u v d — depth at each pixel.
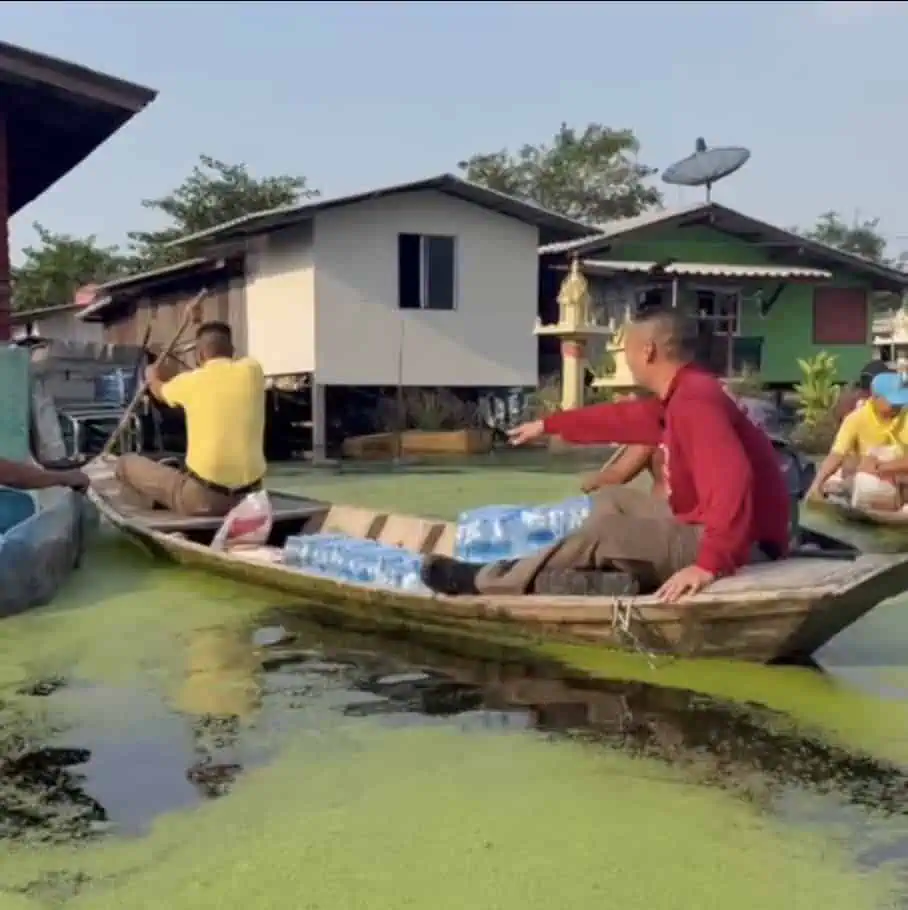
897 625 5.45
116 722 4.04
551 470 14.66
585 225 19.52
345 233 17.55
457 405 18.72
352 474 14.14
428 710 4.17
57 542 6.25
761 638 4.35
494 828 3.11
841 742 3.80
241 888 2.76
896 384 8.65
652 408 5.16
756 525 4.65
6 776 3.52
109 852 2.98
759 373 23.11
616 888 2.76
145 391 9.66
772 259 22.95
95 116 9.81
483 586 4.98
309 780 3.48
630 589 4.67
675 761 3.63
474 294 18.50
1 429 8.07
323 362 17.50
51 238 35.47
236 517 6.66
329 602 5.64
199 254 22.77
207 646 5.08
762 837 3.06
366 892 2.74
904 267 32.00
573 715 4.10
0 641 5.18
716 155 21.47
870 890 2.75
